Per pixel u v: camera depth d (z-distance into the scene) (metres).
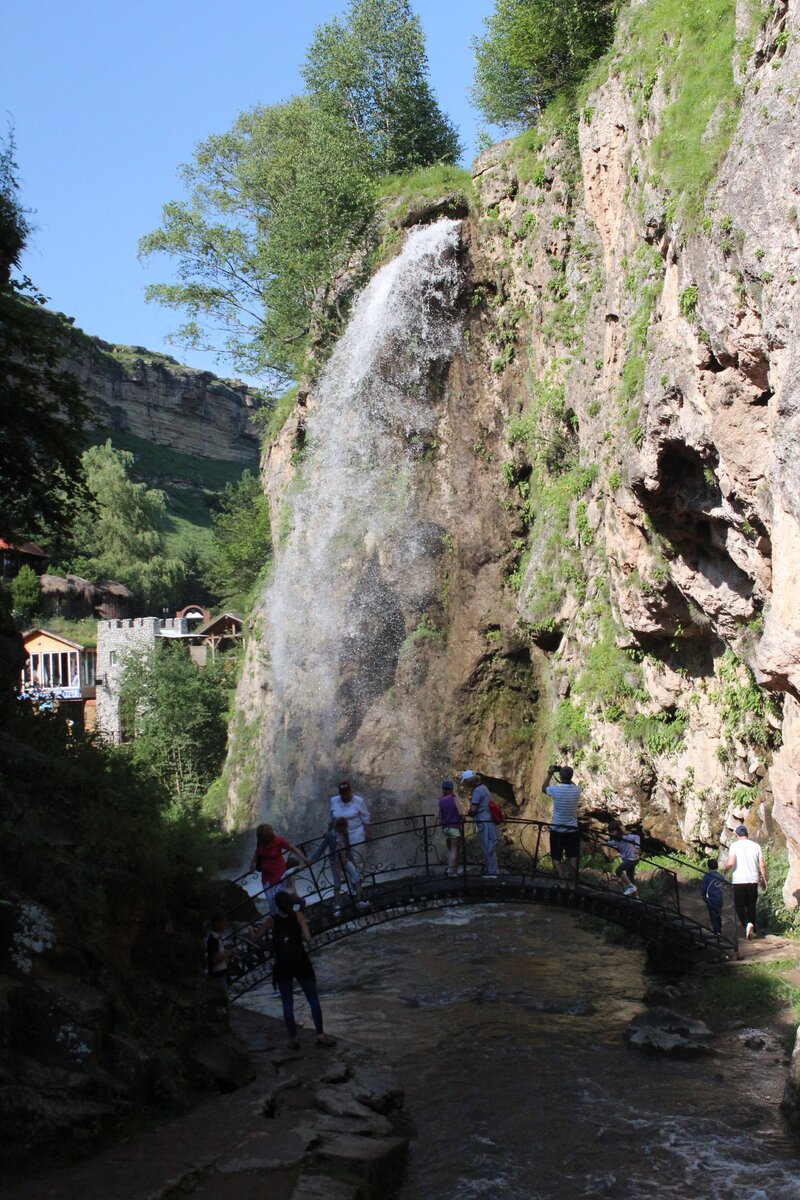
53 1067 8.83
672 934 16.61
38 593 71.69
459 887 16.83
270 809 35.84
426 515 34.09
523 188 32.22
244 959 15.21
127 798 11.87
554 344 29.84
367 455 35.84
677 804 24.03
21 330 15.81
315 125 40.41
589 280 27.75
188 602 98.19
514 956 19.73
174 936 11.52
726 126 17.84
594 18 29.98
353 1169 8.91
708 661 22.08
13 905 9.30
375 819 32.41
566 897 16.98
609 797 25.77
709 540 19.78
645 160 22.28
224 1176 8.23
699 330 17.61
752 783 20.39
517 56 32.34
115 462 97.69
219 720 48.81
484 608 32.22
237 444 158.75
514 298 32.81
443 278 33.88
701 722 22.17
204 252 44.34
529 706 31.69
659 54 22.34
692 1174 9.83
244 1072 10.83
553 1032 14.68
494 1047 14.06
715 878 16.61
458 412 33.94
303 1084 10.84
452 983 17.98
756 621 18.95
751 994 14.48
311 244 38.50
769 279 15.38
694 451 18.42
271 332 44.06
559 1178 9.88
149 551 92.38
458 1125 11.22
